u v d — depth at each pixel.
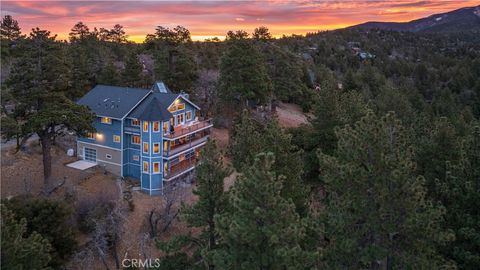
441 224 22.11
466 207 21.64
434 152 29.81
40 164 42.78
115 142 44.75
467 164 22.23
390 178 17.67
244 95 55.28
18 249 17.88
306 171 35.78
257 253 16.53
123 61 85.12
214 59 81.81
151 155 42.28
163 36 60.75
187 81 61.41
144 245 31.66
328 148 36.12
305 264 16.42
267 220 16.22
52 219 27.44
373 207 18.47
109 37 103.25
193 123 49.94
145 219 36.94
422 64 146.75
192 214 21.34
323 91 37.19
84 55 63.97
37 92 34.56
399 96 59.19
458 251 20.38
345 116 36.56
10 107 47.88
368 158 18.84
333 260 18.91
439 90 120.94
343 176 18.91
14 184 37.81
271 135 26.41
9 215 18.50
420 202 17.75
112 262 31.97
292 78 69.31
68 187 37.84
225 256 16.83
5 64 53.03
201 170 21.38
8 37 70.62
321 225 19.03
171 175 43.41
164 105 44.97
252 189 16.50
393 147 19.41
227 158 46.16
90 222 32.78
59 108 35.66
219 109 62.84
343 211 19.09
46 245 20.09
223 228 17.28
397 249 18.12
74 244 28.77
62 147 48.28
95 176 43.03
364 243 18.92
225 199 20.92
